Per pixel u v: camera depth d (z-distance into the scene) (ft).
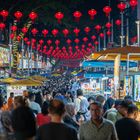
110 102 54.75
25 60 225.35
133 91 59.88
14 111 21.09
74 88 139.54
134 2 80.12
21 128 20.75
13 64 161.68
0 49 133.39
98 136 30.76
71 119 39.32
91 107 31.17
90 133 30.83
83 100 61.72
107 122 31.22
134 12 158.20
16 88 99.55
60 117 24.43
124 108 33.01
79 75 167.84
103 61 101.04
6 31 167.12
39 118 38.83
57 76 301.02
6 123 27.61
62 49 285.84
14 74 155.22
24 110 20.99
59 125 23.98
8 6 151.23
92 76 119.96
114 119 39.09
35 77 138.62
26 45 232.32
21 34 161.27
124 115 32.99
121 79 78.48
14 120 20.90
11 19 153.07
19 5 152.56
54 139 23.66
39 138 23.85
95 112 30.94
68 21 210.18
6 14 95.20
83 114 61.31
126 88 65.26
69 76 329.93
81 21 233.55
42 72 298.35
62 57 289.33
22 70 187.32
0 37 161.17
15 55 162.71
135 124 29.71
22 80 100.42
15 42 162.40
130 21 166.40
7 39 167.84
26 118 20.84
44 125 24.07
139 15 123.65
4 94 103.14
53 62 442.09
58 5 179.93
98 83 122.31
